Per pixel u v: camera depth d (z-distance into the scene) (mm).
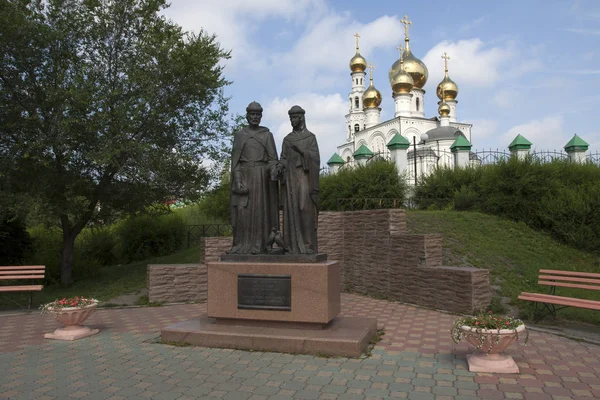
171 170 14492
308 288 7129
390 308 10398
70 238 15172
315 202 7719
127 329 8688
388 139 48781
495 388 5289
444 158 34219
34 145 12078
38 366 6371
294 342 6707
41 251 18375
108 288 13258
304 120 7926
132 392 5336
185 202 16328
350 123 60688
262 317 7328
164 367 6199
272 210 7984
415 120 47906
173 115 14969
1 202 12484
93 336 8125
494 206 15258
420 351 6832
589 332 7891
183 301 11805
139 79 13797
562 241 13641
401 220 11781
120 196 14914
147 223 20719
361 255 12617
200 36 15344
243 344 6934
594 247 12984
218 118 15742
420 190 19156
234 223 7938
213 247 12125
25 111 13180
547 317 8883
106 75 14500
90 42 14586
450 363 6234
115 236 21609
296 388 5359
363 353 6672
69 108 12938
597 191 13531
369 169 17484
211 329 7305
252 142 7988
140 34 15062
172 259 16688
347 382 5531
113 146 12805
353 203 16547
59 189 13594
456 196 16500
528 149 18984
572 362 6258
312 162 7723
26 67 13070
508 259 12102
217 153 15664
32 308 11555
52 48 13461
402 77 50094
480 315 6281
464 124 51531
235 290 7473
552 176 14852
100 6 14656
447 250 12359
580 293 10344
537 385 5383
